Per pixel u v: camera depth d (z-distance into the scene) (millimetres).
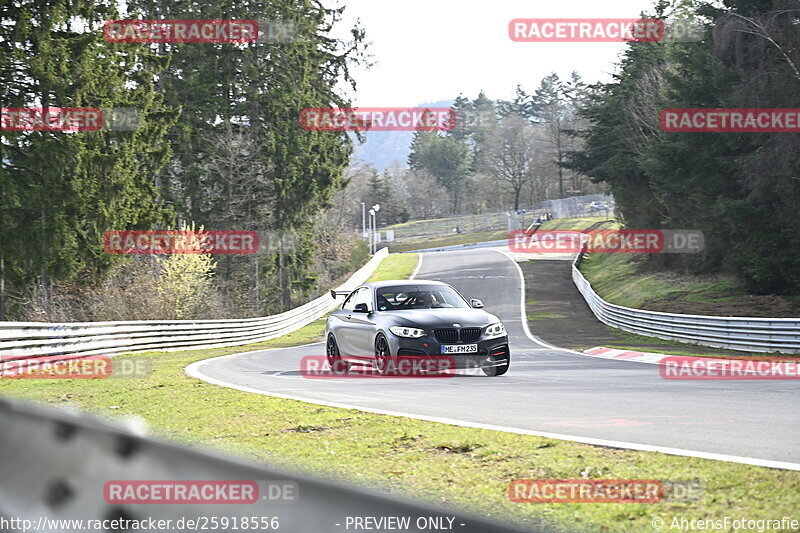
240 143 120375
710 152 82312
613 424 18547
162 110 92125
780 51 73375
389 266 191625
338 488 5777
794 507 10672
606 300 109125
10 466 8516
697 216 97125
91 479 7609
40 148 75625
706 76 84188
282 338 85688
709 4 84188
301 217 128125
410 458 15203
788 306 69062
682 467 13336
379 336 31688
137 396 27234
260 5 122688
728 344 51688
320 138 127938
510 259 185750
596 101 143500
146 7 118938
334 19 134125
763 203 77000
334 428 18859
